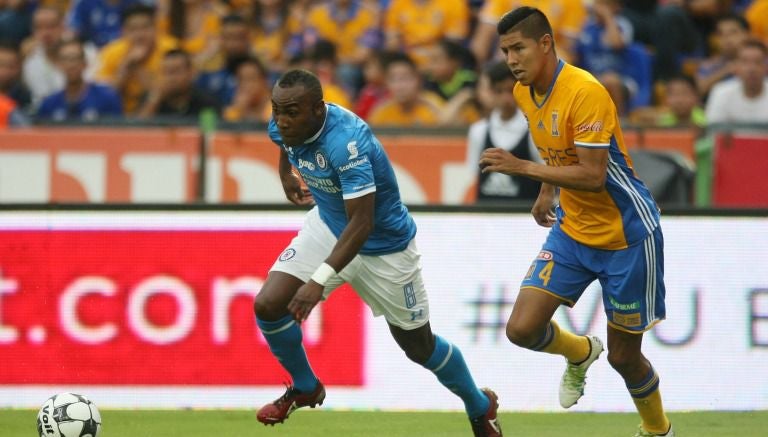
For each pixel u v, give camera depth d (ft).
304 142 62.75
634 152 105.19
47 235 86.58
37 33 140.36
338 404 84.48
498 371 84.12
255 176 114.83
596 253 65.62
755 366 83.25
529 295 66.13
